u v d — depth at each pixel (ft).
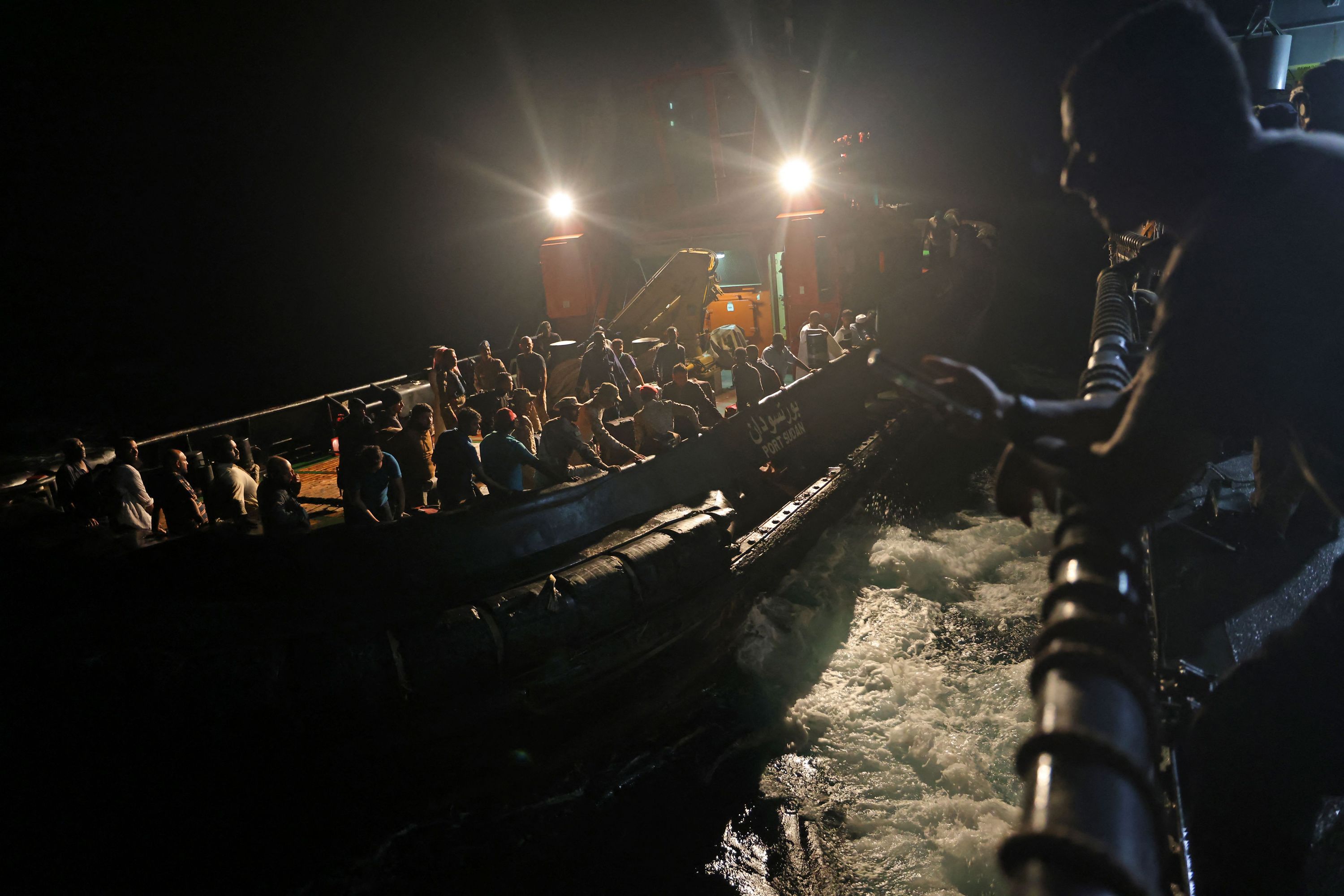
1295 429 3.46
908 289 47.98
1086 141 3.56
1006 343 48.16
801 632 25.57
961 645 24.99
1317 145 3.13
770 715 22.27
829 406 38.27
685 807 19.31
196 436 40.91
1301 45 48.06
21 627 16.98
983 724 21.18
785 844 17.97
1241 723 4.07
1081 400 3.99
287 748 17.44
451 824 18.67
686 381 35.83
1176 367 3.06
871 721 21.62
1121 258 12.73
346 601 19.11
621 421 35.55
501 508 21.57
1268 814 3.95
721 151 58.85
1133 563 2.70
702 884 17.10
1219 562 10.84
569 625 19.90
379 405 47.73
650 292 55.31
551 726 20.13
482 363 46.80
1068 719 1.97
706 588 23.47
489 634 18.80
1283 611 8.20
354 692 17.63
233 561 18.84
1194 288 3.14
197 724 16.81
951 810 18.33
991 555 30.68
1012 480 3.90
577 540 22.94
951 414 3.63
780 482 32.68
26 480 32.60
